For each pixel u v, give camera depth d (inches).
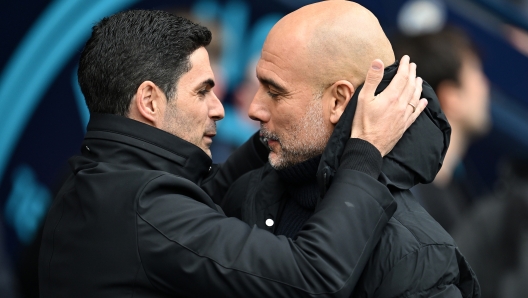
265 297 240.2
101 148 270.1
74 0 504.4
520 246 400.5
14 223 502.9
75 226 262.1
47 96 507.5
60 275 264.5
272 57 270.7
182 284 247.6
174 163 271.1
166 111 272.8
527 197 399.9
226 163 337.7
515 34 566.6
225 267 241.9
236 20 511.2
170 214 250.7
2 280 424.2
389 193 248.4
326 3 276.4
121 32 271.9
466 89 439.5
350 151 253.3
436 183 417.4
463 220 412.8
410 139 262.1
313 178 277.9
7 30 501.7
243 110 515.8
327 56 265.0
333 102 268.2
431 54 432.8
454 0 556.4
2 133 504.4
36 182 504.7
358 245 239.8
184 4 506.6
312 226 244.4
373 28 270.5
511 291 395.5
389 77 265.0
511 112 550.6
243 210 299.7
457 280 254.2
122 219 251.4
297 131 272.1
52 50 506.0
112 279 250.8
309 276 237.0
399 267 243.6
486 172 541.0
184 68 274.2
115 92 270.4
